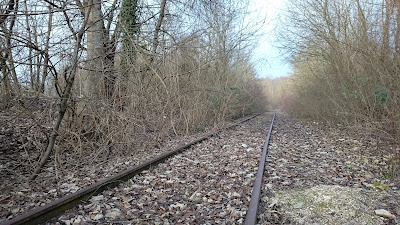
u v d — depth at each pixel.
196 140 9.56
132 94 8.32
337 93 12.95
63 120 7.07
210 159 7.33
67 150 7.21
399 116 6.32
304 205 4.29
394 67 7.70
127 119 7.61
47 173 5.77
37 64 5.54
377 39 9.35
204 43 12.81
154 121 8.86
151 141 8.96
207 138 10.69
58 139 6.60
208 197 4.68
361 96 9.13
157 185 5.22
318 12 13.33
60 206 3.88
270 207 4.27
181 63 10.94
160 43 9.45
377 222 3.73
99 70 6.96
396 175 5.63
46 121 6.92
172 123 10.09
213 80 14.49
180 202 4.48
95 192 4.55
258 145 9.43
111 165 6.55
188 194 4.81
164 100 9.68
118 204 4.31
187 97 11.62
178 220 3.84
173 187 5.15
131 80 8.40
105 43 7.83
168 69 9.98
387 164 6.46
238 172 6.02
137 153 7.95
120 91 7.90
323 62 15.66
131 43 8.27
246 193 4.78
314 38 14.69
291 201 4.45
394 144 6.29
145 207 4.27
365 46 9.42
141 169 5.93
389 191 4.82
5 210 3.97
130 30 8.66
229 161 7.09
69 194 4.28
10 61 5.07
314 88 19.12
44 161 5.69
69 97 5.94
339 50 12.22
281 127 16.78
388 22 8.79
